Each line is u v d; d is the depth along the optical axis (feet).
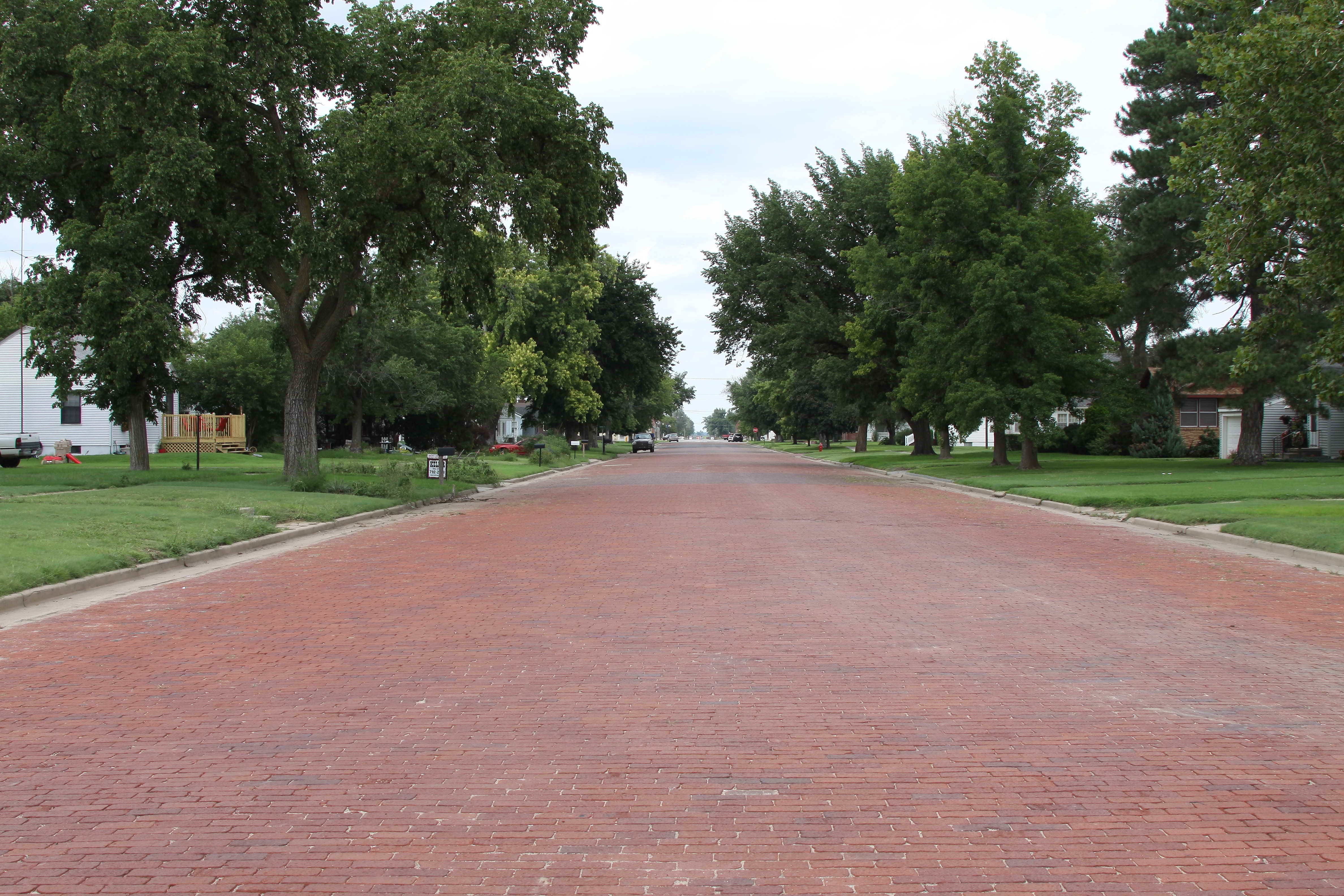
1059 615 31.01
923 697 21.58
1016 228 109.09
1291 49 48.70
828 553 46.26
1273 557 45.16
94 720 20.12
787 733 19.13
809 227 163.32
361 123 75.87
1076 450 168.04
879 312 137.90
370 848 13.99
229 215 84.07
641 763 17.47
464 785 16.39
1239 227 52.65
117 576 38.24
